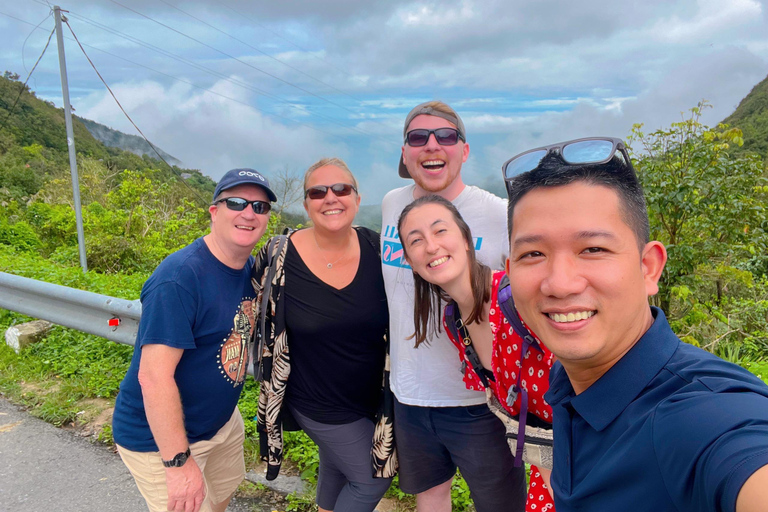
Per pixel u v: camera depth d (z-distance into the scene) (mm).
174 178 20672
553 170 788
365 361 2043
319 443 2117
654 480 653
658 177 6027
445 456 2023
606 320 761
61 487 2578
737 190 5941
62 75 11719
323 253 2033
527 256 819
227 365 1896
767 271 8289
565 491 854
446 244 1582
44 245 16094
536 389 1432
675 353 758
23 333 4262
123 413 1861
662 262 812
